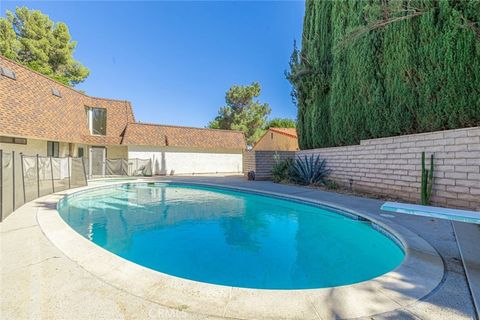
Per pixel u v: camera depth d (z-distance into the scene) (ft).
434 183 23.80
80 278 9.78
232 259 16.15
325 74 41.22
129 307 7.96
